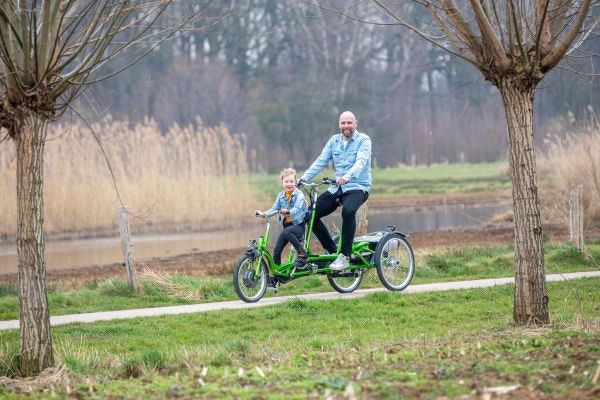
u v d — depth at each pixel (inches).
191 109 6579.7
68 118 3501.5
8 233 2913.4
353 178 1322.6
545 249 1918.1
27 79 879.7
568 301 1305.4
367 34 6934.1
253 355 923.4
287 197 1378.0
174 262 2262.6
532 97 1011.9
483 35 983.0
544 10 926.4
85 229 3147.1
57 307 1432.1
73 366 917.8
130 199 3149.6
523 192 1012.5
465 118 6722.4
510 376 702.5
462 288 1443.2
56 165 3139.8
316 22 6471.5
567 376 689.0
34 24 863.7
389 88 6929.1
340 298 1357.0
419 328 1119.6
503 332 977.5
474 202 4365.2
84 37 928.3
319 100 6830.7
